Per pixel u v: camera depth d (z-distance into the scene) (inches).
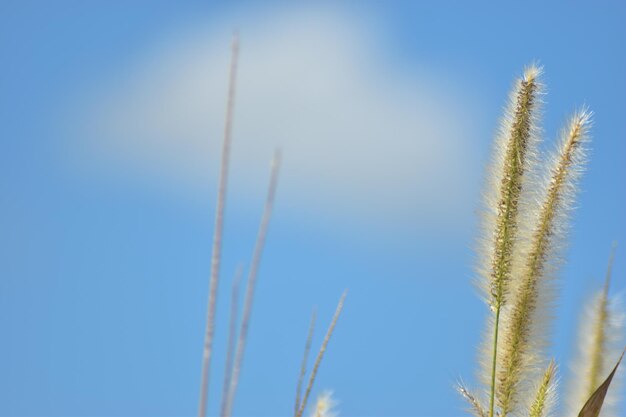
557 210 186.9
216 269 87.5
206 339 87.0
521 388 188.7
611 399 194.1
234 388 87.4
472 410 188.1
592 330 195.8
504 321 190.7
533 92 189.6
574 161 186.5
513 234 188.9
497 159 191.8
